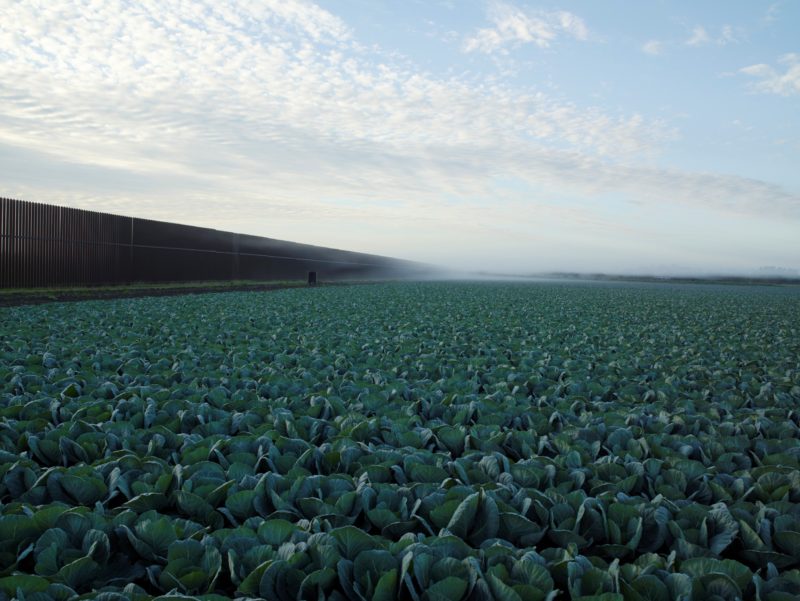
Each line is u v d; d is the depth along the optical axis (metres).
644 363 8.22
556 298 24.17
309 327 11.27
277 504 3.07
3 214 19.88
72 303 14.49
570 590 2.34
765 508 3.05
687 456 4.06
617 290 35.19
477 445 4.25
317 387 5.89
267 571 2.35
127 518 2.85
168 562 2.54
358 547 2.62
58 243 22.25
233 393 5.66
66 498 3.24
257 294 22.00
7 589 2.24
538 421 4.87
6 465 3.43
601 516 2.98
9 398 4.96
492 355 8.54
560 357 8.33
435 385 6.14
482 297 23.45
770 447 4.29
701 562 2.48
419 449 4.18
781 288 48.66
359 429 4.32
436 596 2.28
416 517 2.94
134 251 26.53
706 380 7.05
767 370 7.80
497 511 2.92
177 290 24.95
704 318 16.33
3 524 2.73
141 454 3.87
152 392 5.26
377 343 9.17
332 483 3.29
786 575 2.45
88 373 5.88
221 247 34.00
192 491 3.24
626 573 2.51
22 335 8.50
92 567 2.50
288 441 3.96
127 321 11.11
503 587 2.26
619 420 4.86
